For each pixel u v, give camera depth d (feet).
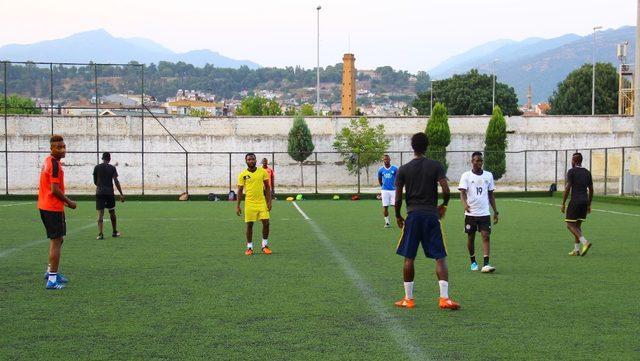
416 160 26.43
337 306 26.91
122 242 49.39
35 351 20.57
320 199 111.96
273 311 26.00
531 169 154.92
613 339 21.93
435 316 25.16
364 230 58.34
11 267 37.04
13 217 70.74
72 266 37.58
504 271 36.04
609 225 62.03
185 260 40.09
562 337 22.17
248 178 42.37
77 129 145.69
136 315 25.32
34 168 142.31
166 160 147.13
